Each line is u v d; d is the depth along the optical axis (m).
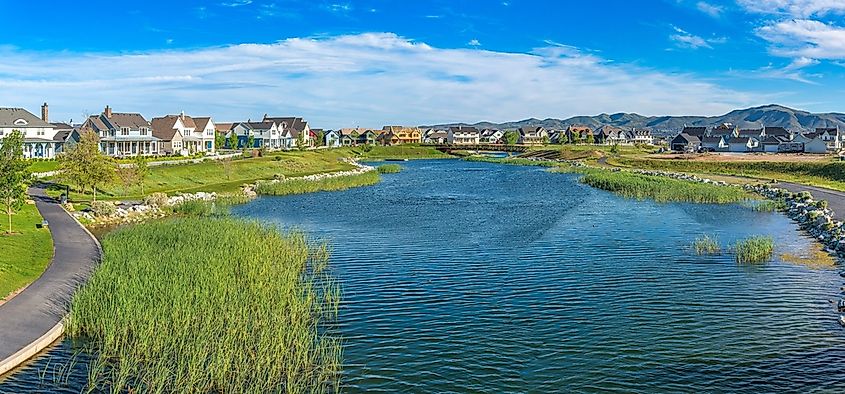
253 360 20.81
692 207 62.31
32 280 28.95
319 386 19.94
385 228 49.69
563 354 22.86
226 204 65.44
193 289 26.17
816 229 47.25
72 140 102.69
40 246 36.78
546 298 29.64
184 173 86.44
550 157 171.38
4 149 41.72
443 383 20.47
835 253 39.00
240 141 179.25
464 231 48.03
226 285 27.28
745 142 179.50
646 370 21.48
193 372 19.31
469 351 23.08
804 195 64.25
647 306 28.36
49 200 59.66
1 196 40.78
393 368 21.53
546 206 64.12
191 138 134.25
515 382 20.58
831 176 92.44
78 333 23.25
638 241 43.59
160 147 123.62
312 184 83.75
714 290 30.92
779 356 22.58
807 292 30.50
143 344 21.16
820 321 26.23
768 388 20.17
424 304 28.66
